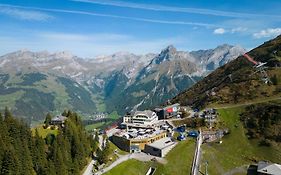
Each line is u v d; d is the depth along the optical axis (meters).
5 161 169.12
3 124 191.62
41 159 193.25
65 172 185.38
